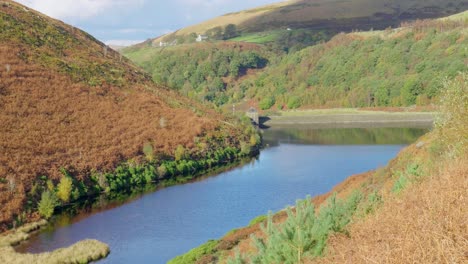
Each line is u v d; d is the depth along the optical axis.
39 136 74.12
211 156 92.06
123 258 43.84
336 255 13.59
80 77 100.25
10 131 72.12
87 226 53.84
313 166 84.38
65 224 54.81
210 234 49.69
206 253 38.88
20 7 123.75
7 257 43.44
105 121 87.31
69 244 48.06
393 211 15.91
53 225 54.56
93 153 75.94
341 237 15.34
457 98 25.64
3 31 101.94
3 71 86.94
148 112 98.38
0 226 52.00
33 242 48.94
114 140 82.12
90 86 98.19
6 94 81.06
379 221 15.42
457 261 10.08
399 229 12.96
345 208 18.73
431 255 10.39
